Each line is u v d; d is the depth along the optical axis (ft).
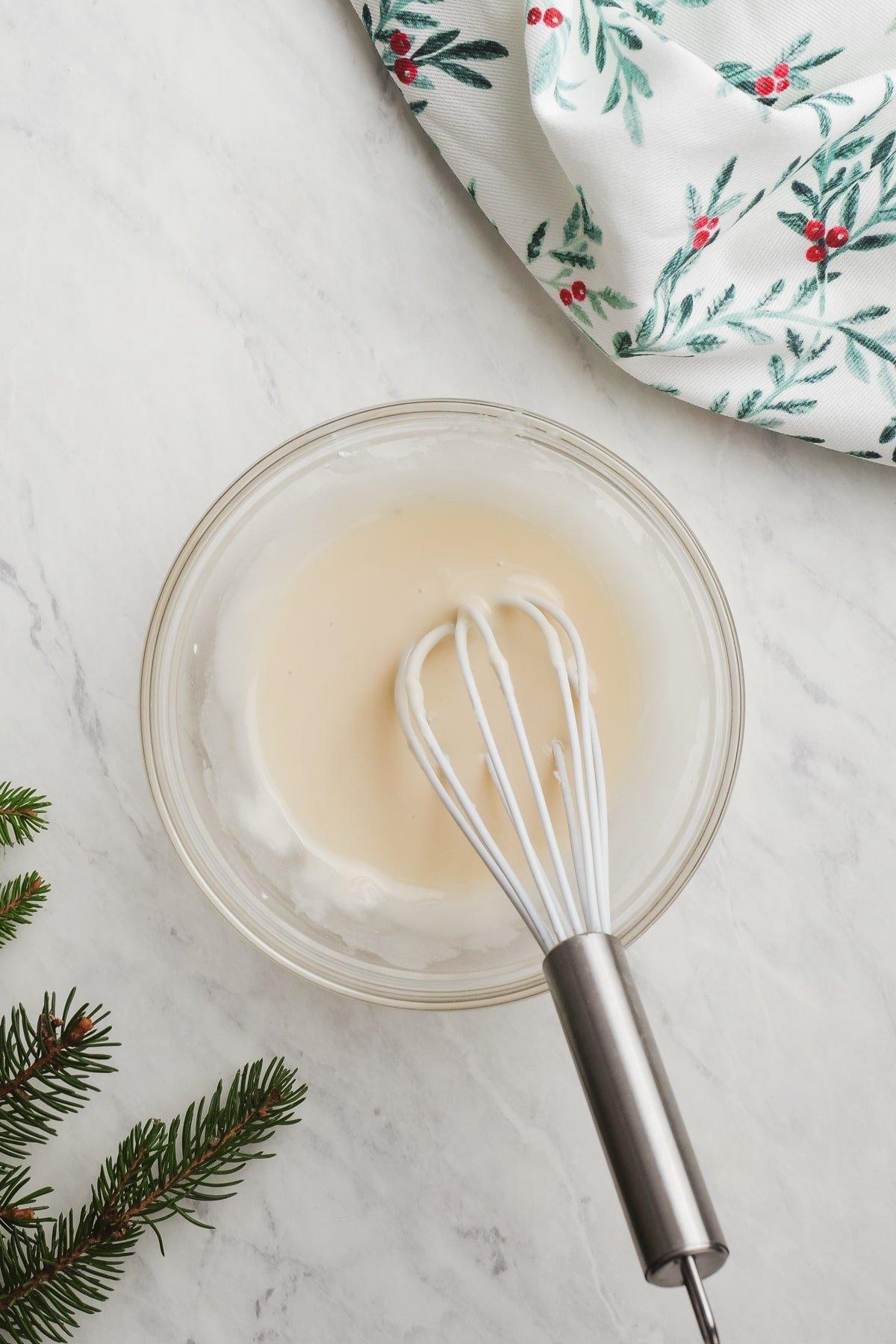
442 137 2.53
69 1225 2.29
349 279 2.59
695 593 2.39
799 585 2.60
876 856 2.56
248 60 2.59
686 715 2.39
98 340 2.55
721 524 2.60
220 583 2.38
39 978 2.48
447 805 2.12
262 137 2.59
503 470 2.39
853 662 2.59
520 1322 2.46
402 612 2.37
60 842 2.49
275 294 2.58
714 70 2.47
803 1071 2.53
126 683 2.52
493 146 2.52
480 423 2.38
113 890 2.50
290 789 2.36
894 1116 2.52
